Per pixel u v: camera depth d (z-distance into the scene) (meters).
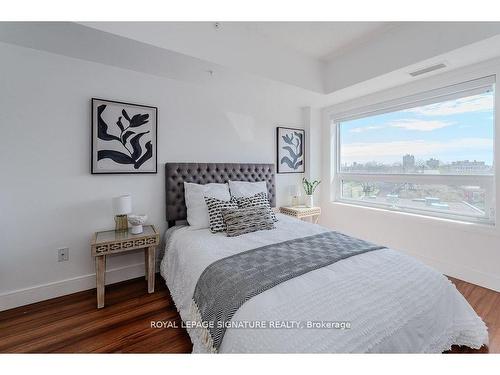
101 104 2.30
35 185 2.07
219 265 1.56
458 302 1.51
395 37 2.43
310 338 0.98
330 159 3.90
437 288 1.43
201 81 2.73
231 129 3.18
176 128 2.76
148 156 2.57
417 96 2.79
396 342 1.12
